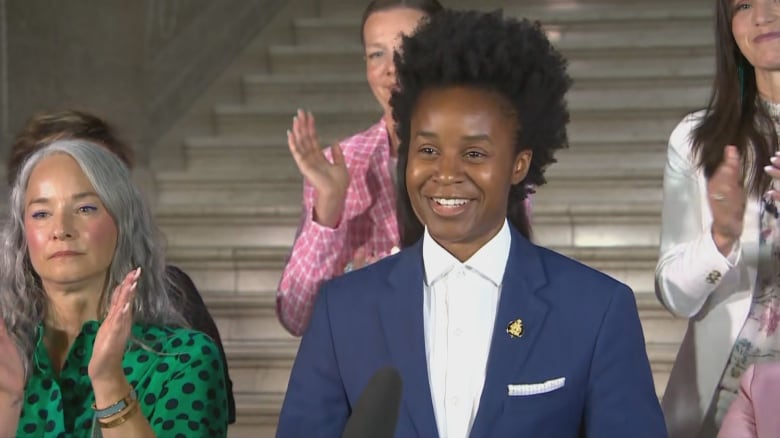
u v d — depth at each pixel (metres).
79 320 2.31
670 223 2.76
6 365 1.97
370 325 2.03
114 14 6.27
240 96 6.97
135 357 2.25
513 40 2.00
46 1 5.97
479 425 1.94
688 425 2.68
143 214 2.35
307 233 2.97
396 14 3.10
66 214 2.24
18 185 2.31
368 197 3.12
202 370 2.23
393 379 1.28
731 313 2.62
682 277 2.60
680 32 7.02
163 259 2.39
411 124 2.02
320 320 2.08
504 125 1.98
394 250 2.89
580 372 1.95
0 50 5.75
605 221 5.54
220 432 2.23
